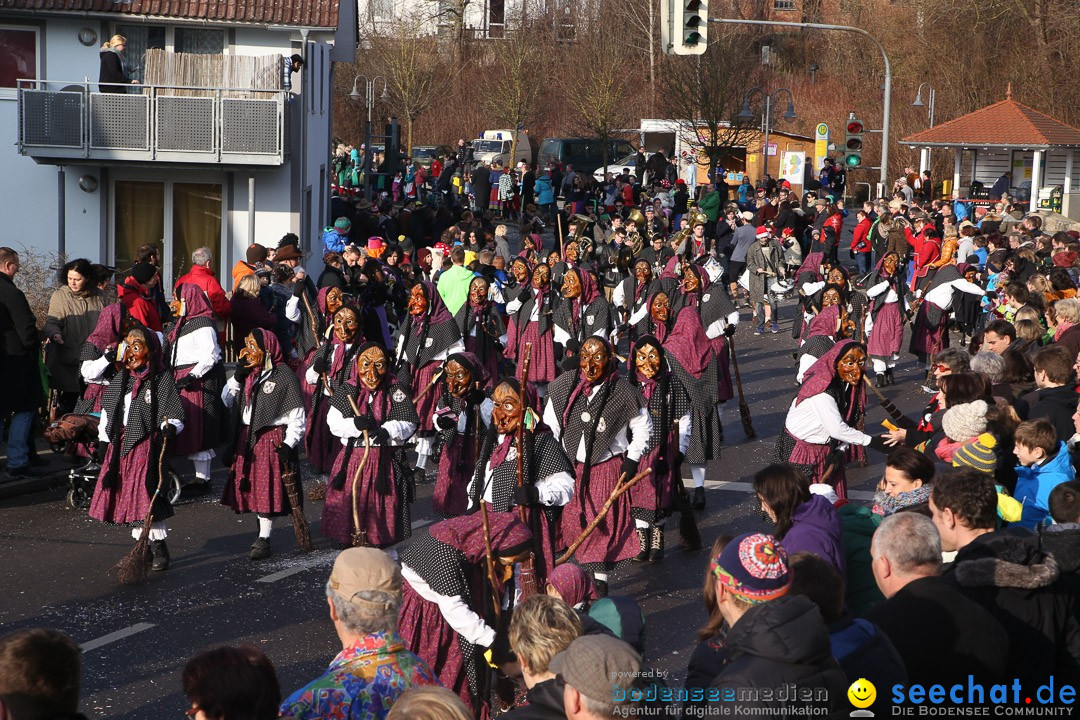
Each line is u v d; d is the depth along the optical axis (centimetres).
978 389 772
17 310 1068
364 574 436
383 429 786
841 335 1154
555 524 746
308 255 2345
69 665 355
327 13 2189
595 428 765
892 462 594
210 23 2144
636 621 448
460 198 3878
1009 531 493
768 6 5419
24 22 2123
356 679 423
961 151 3691
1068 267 1645
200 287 1196
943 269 1620
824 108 5138
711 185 3183
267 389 895
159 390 867
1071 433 798
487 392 919
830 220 2592
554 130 5591
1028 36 4531
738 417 1465
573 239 1928
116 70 2020
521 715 386
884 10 4991
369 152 3406
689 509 927
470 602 548
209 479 1102
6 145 2103
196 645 741
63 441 1038
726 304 1329
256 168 2109
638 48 5191
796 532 543
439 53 6006
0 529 980
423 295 1192
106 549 937
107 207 2138
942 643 424
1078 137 3497
